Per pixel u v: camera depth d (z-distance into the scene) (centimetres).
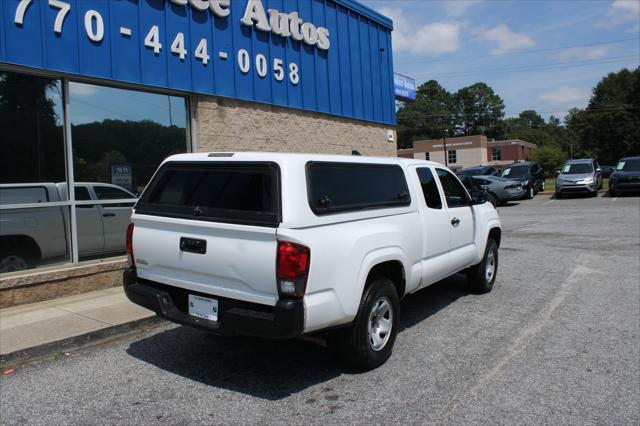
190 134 863
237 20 929
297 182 380
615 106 5956
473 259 658
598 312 606
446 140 8125
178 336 543
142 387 413
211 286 403
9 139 645
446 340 518
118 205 759
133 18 757
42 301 644
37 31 646
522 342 508
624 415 358
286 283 362
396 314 468
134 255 458
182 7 829
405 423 349
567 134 13275
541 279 790
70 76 693
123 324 550
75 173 709
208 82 875
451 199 612
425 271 530
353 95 1249
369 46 1316
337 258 393
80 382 425
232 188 399
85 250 716
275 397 393
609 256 956
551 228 1380
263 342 520
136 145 788
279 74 1024
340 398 389
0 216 628
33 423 355
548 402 378
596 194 2333
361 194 445
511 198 2166
